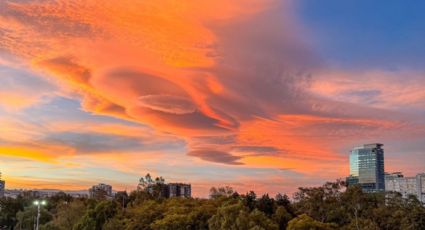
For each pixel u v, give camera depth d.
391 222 97.56
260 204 103.81
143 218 106.56
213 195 127.62
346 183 110.25
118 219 108.81
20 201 165.25
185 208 106.06
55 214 139.62
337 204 103.94
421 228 94.50
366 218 99.56
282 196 126.12
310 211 103.19
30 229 139.38
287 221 95.12
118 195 159.50
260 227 81.50
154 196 152.00
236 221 83.06
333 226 91.81
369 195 108.62
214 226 87.44
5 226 156.12
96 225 108.00
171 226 97.56
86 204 128.25
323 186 109.06
